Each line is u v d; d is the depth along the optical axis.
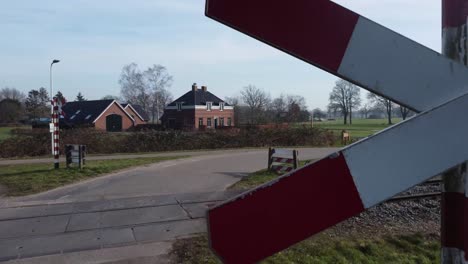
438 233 6.42
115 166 15.62
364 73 1.04
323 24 1.02
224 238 0.98
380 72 1.04
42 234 6.64
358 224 6.87
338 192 1.01
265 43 1.02
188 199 9.36
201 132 28.69
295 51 1.01
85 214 7.97
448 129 1.04
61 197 9.72
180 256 5.53
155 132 26.86
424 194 8.80
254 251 0.98
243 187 11.09
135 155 22.41
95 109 56.78
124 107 59.91
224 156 21.22
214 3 0.99
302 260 5.16
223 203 0.98
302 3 1.01
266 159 19.33
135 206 8.62
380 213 7.52
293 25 1.01
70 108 60.00
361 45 1.03
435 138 1.04
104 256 5.56
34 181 12.03
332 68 1.03
